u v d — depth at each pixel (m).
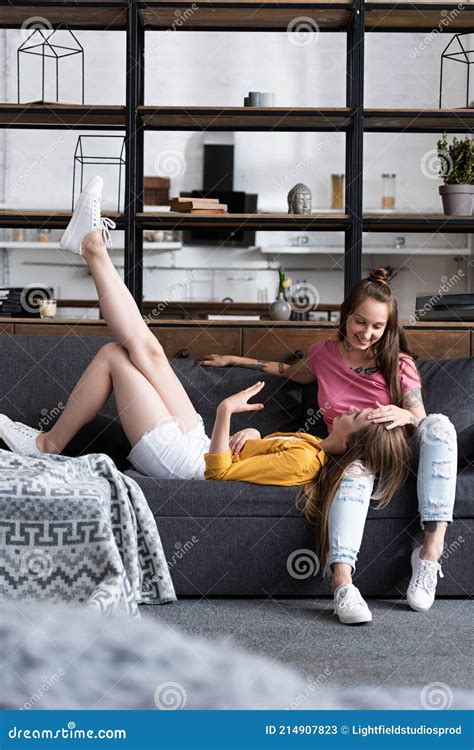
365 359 3.05
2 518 2.35
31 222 4.03
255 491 2.68
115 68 7.64
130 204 3.75
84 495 2.36
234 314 6.27
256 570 2.68
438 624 2.46
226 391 3.30
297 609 2.59
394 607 2.64
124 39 7.64
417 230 4.09
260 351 3.62
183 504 2.66
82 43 7.60
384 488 2.68
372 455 2.65
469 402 3.22
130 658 2.13
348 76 3.94
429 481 2.64
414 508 2.70
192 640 2.27
